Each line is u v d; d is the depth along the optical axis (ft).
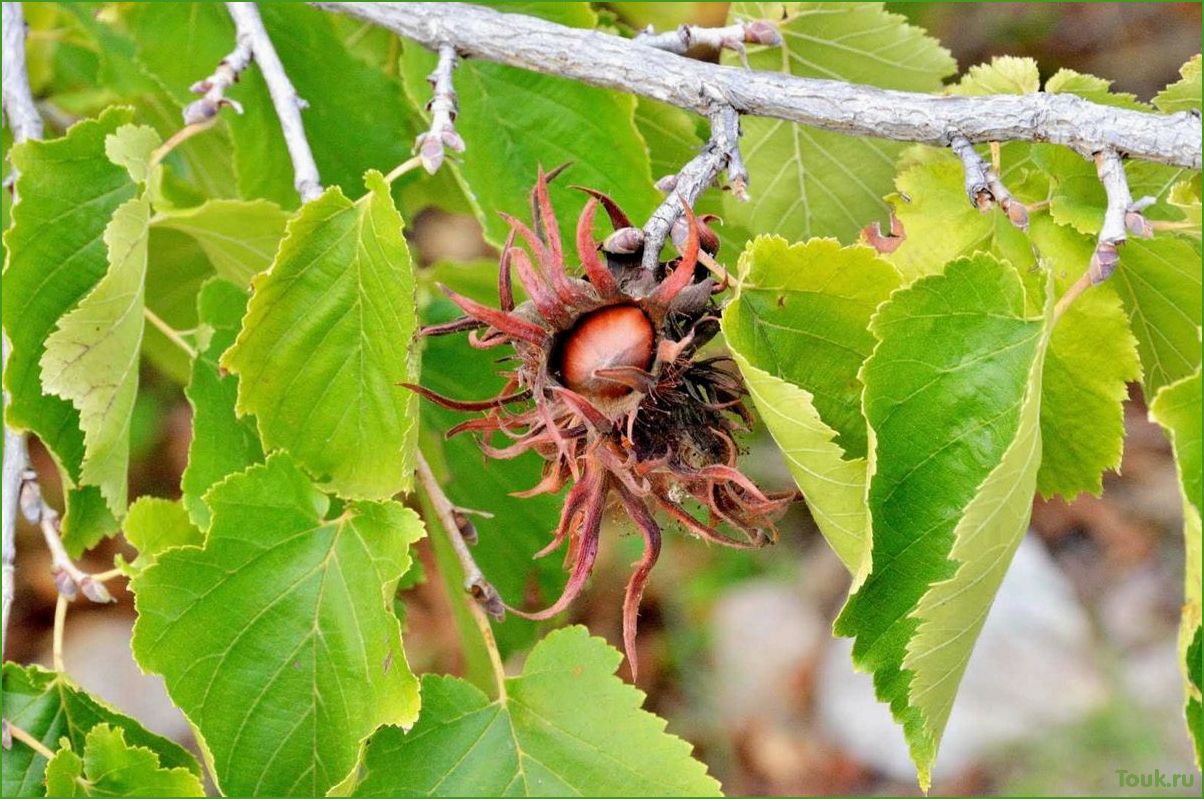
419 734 1.34
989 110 1.25
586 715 1.34
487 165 1.50
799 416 1.17
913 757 1.22
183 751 1.40
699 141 1.59
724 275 1.20
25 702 1.38
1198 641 1.15
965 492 1.20
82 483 1.39
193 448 1.44
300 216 1.29
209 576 1.32
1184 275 1.33
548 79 1.50
